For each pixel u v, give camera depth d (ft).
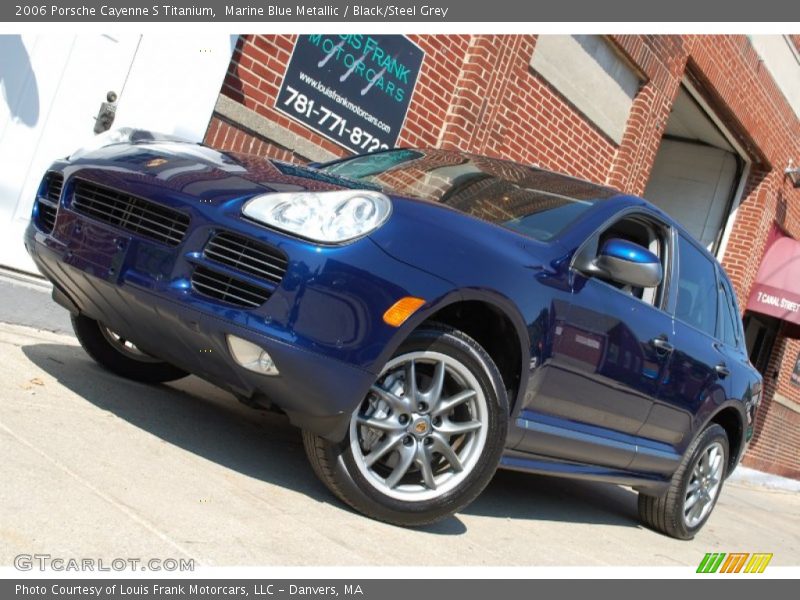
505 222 11.56
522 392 10.73
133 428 10.32
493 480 16.30
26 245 11.29
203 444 10.70
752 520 25.96
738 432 17.46
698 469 16.58
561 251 11.43
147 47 16.72
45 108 15.66
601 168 31.07
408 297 9.21
